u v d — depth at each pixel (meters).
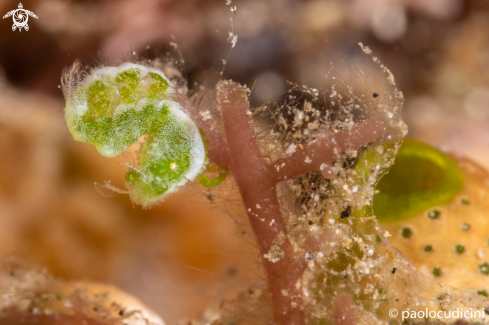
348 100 0.05
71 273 0.06
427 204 0.05
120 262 0.06
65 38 0.06
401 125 0.05
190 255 0.06
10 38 0.06
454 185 0.05
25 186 0.06
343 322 0.05
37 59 0.06
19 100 0.06
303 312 0.05
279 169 0.05
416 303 0.05
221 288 0.06
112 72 0.05
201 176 0.05
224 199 0.05
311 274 0.05
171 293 0.06
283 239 0.05
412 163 0.05
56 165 0.06
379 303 0.05
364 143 0.05
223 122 0.05
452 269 0.05
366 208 0.05
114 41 0.06
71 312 0.05
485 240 0.05
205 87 0.06
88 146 0.06
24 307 0.05
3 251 0.06
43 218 0.06
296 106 0.06
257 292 0.05
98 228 0.06
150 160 0.05
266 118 0.05
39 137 0.06
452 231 0.05
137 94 0.05
